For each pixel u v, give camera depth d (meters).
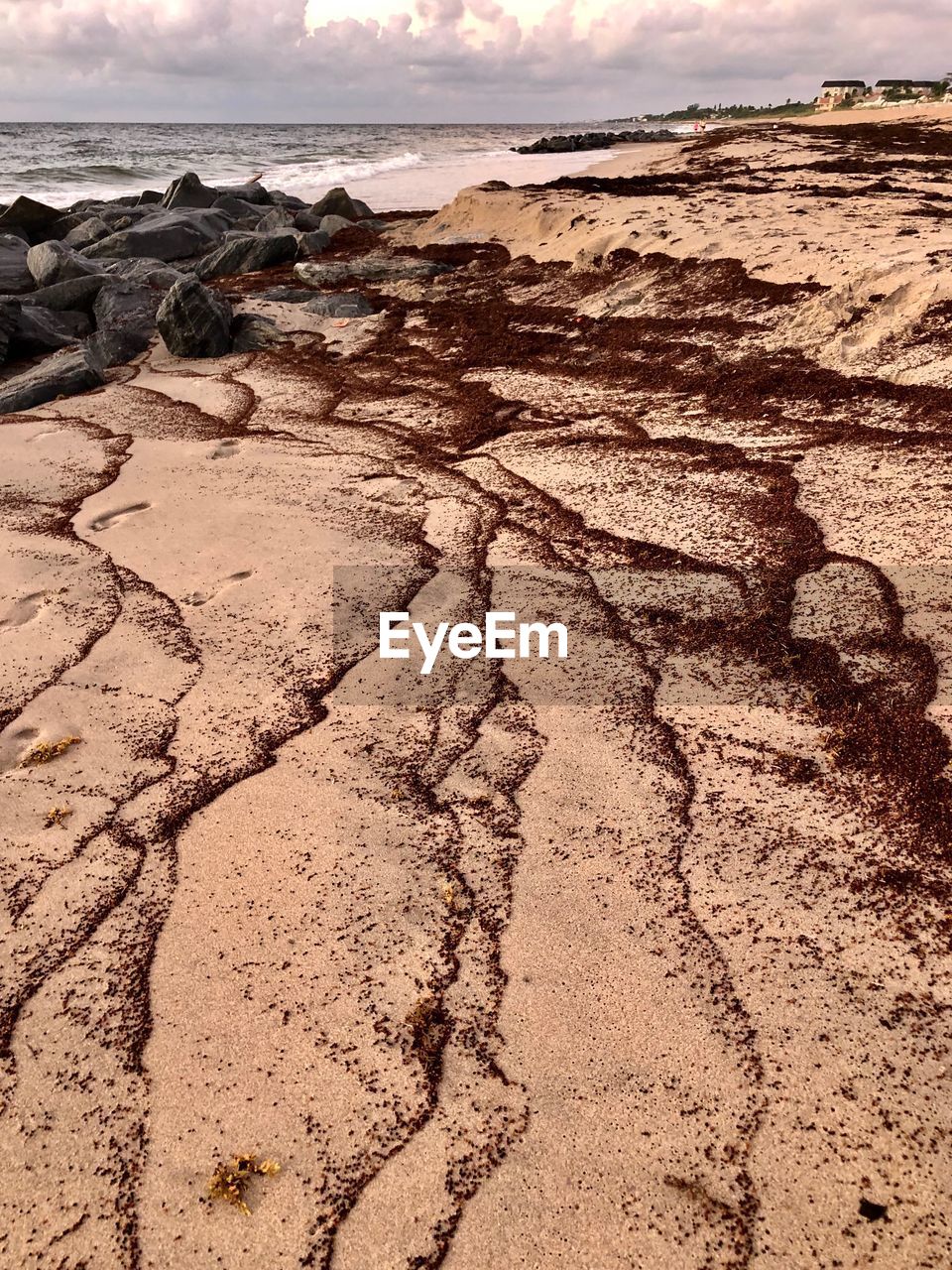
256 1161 1.96
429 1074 2.12
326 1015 2.27
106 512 5.25
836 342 6.45
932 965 2.28
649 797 2.90
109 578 4.44
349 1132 2.01
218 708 3.46
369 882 2.65
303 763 3.15
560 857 2.69
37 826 2.94
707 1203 1.83
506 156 39.28
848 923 2.41
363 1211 1.87
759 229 9.20
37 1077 2.17
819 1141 1.92
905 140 21.45
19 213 16.94
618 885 2.58
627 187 14.03
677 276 8.51
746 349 6.88
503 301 9.50
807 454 5.18
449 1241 1.81
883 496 4.56
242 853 2.78
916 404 5.48
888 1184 1.84
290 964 2.41
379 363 8.27
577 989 2.29
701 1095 2.03
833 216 9.73
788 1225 1.79
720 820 2.78
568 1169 1.91
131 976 2.41
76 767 3.19
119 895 2.66
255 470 5.83
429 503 5.17
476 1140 1.98
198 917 2.57
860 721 3.11
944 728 3.01
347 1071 2.14
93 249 14.98
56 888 2.70
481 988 2.31
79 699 3.53
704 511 4.70
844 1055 2.09
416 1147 1.97
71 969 2.44
